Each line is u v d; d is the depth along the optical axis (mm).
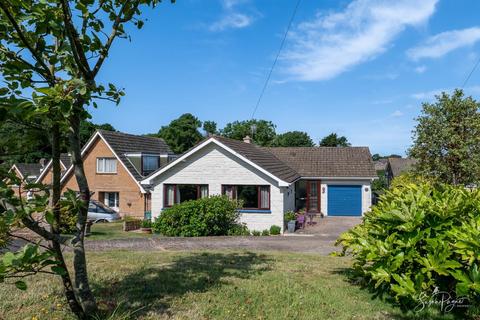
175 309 5254
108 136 31406
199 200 18609
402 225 5562
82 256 4609
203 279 6832
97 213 26922
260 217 19953
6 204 3539
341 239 6738
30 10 3865
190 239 15945
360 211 27234
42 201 3557
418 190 6539
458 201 5898
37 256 3285
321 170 28156
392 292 5863
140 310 5156
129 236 17922
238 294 5992
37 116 3748
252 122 62562
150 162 32219
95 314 4641
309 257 10000
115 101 4680
